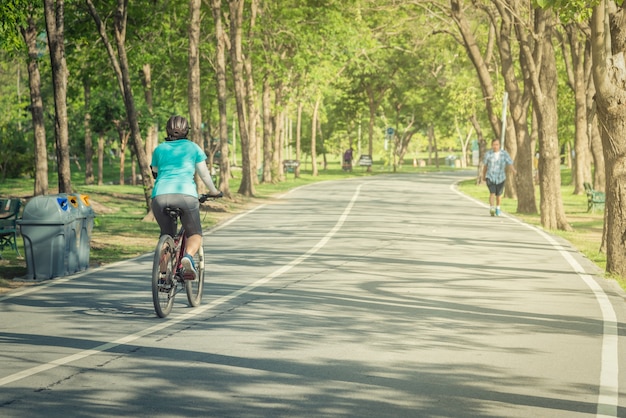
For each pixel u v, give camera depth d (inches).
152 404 578.2
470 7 3255.4
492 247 1663.4
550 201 2224.4
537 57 2313.0
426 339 807.7
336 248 1615.4
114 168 7268.7
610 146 1294.3
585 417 563.2
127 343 773.3
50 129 5022.1
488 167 2498.8
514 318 924.6
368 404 584.4
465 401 596.1
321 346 770.8
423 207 2876.5
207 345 767.7
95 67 3065.9
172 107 4419.3
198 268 982.4
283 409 569.3
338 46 4131.4
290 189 4141.2
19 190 3154.5
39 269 1199.6
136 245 1679.4
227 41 3816.4
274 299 1029.8
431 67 6446.9
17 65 6215.6
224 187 3061.0
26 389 614.2
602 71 1285.7
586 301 1045.2
